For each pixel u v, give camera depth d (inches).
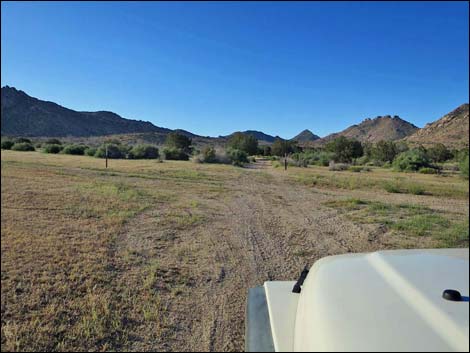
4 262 201.5
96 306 154.3
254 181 725.3
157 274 194.2
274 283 81.4
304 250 248.5
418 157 1244.5
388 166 1423.5
